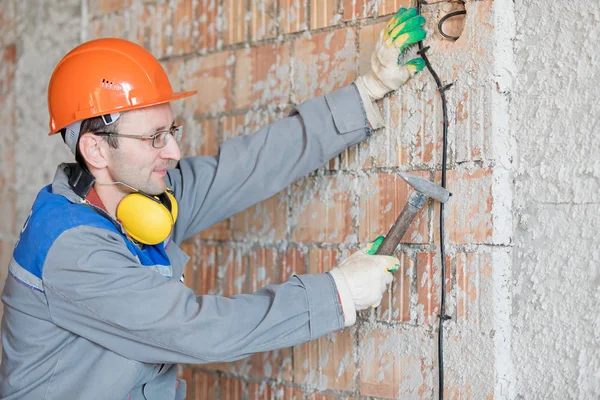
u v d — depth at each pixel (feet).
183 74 7.57
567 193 5.00
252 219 6.91
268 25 6.82
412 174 5.58
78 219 5.03
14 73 9.46
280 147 5.97
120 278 4.89
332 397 6.18
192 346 4.90
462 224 5.37
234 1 7.13
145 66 5.41
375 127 5.82
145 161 5.31
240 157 6.03
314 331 5.00
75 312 5.08
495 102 5.24
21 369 5.26
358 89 5.77
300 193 6.50
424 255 5.59
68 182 5.41
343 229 6.15
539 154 5.16
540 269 5.12
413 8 5.56
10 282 5.32
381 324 5.86
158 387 5.57
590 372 4.82
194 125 7.44
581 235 4.92
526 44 5.26
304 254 6.44
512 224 5.29
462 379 5.30
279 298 4.99
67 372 5.24
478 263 5.28
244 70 7.03
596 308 4.82
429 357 5.53
